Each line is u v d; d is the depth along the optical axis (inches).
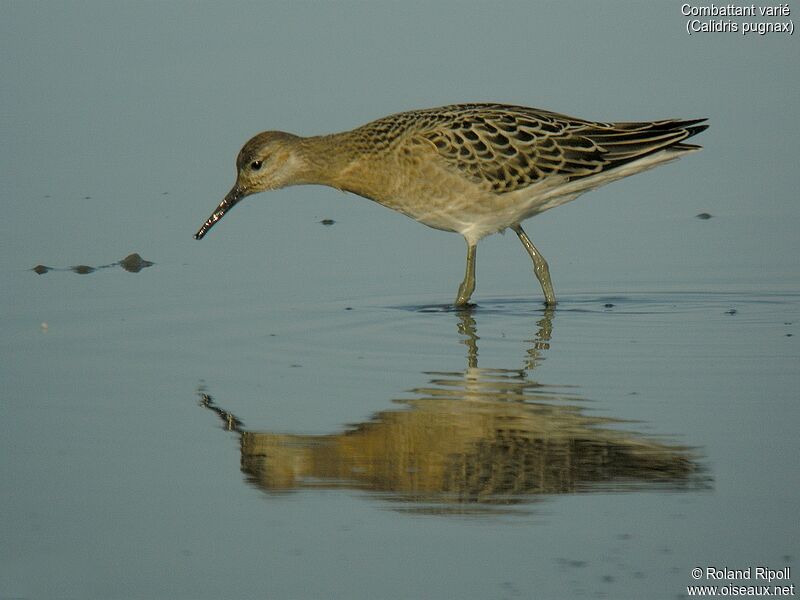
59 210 717.9
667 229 729.6
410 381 490.6
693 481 390.9
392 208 645.9
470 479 399.2
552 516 371.9
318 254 682.8
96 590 330.6
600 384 484.4
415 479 397.7
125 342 537.6
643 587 330.0
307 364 513.7
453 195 617.6
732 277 652.1
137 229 700.0
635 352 530.9
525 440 427.5
